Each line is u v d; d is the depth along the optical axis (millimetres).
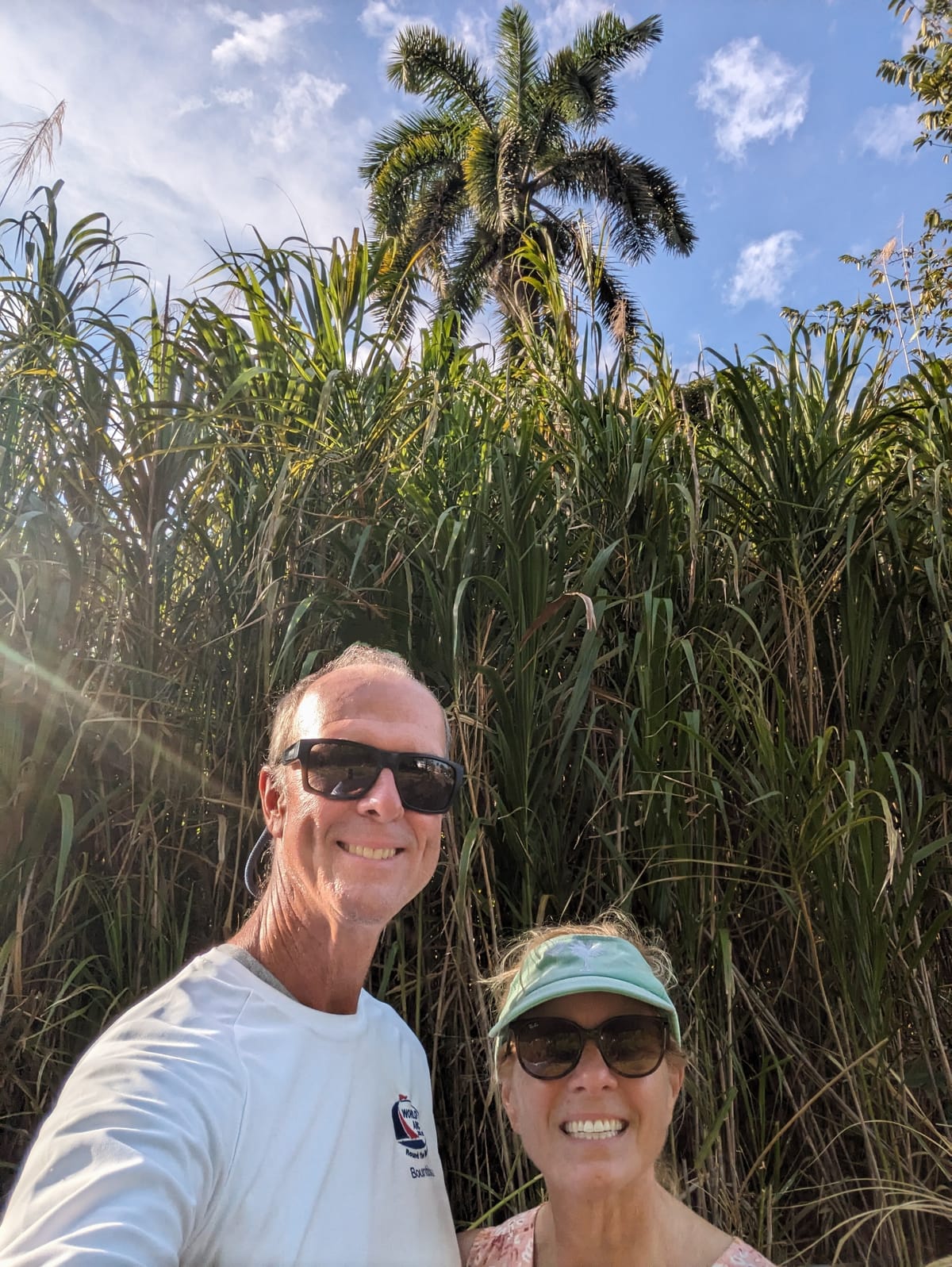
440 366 3328
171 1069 1017
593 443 2717
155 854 2102
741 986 2129
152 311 2949
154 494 2438
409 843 1312
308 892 1259
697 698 2338
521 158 19938
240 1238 989
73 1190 880
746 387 2650
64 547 2223
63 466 2457
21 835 1973
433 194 20984
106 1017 1988
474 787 2156
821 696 2490
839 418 2906
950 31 10312
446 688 2373
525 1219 1406
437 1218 1246
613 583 2547
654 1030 1307
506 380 3207
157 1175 904
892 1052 2107
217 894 2172
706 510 2756
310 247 2938
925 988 2174
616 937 1414
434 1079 2121
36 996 1942
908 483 2693
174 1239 902
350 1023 1255
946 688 2500
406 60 20641
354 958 1274
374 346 2826
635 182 19859
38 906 2115
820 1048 2096
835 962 2020
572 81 20203
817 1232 2090
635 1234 1265
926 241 7219
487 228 20094
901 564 2535
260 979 1213
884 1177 1951
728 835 2152
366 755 1291
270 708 2219
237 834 2246
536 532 2322
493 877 2146
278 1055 1117
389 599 2402
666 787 2100
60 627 2121
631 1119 1280
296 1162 1061
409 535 2492
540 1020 1327
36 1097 1961
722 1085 2012
